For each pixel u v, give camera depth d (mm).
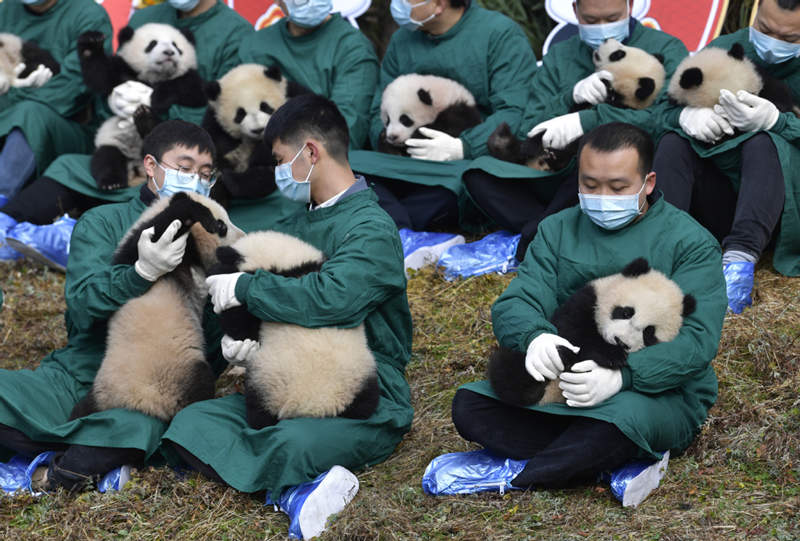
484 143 7242
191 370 4512
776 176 6000
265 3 9523
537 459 4133
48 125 8094
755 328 5570
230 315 4391
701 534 3764
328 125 4656
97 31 7836
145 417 4406
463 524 3973
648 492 4133
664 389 4145
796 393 4867
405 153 7613
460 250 6910
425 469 4500
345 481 4121
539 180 6844
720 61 6137
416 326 6254
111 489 4277
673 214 4547
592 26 7008
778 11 6148
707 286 4352
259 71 7102
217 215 4793
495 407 4336
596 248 4566
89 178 7598
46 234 7254
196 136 5238
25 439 4492
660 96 6723
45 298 7008
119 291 4582
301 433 4121
